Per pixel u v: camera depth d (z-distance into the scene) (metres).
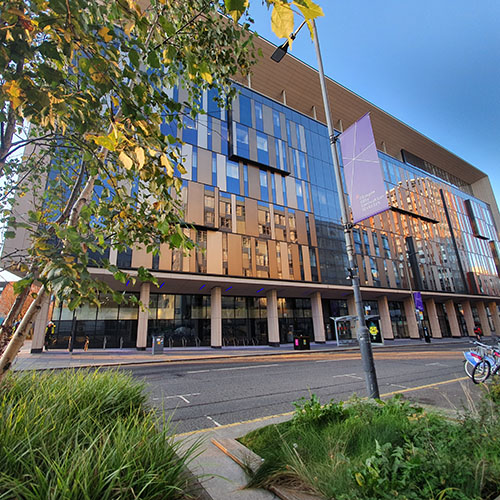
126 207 3.23
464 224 55.91
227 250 25.72
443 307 48.50
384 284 37.03
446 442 3.04
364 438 3.56
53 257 2.03
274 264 28.14
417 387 8.42
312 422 4.27
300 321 33.19
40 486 1.94
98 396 3.75
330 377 10.29
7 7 1.52
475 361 9.23
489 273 56.12
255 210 28.48
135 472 2.17
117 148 1.85
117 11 2.03
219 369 12.77
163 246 22.70
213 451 3.89
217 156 27.56
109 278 20.89
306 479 2.82
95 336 22.67
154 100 2.40
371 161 6.94
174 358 16.39
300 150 34.12
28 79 1.64
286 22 1.09
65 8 1.55
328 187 35.38
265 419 5.37
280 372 11.67
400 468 2.67
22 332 2.58
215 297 25.23
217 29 3.35
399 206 44.00
